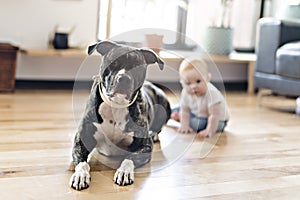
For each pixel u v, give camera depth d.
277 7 3.34
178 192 1.08
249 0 3.44
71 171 1.18
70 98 2.52
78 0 2.91
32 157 1.29
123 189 1.07
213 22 3.28
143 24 3.11
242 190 1.11
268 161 1.40
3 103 2.20
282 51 2.31
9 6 2.75
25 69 2.87
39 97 2.48
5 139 1.48
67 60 2.97
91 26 2.98
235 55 3.15
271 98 2.93
